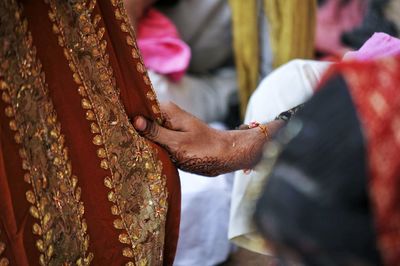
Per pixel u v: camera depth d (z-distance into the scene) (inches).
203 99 150.1
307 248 41.8
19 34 62.5
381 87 41.9
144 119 73.5
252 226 46.2
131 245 71.7
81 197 68.1
